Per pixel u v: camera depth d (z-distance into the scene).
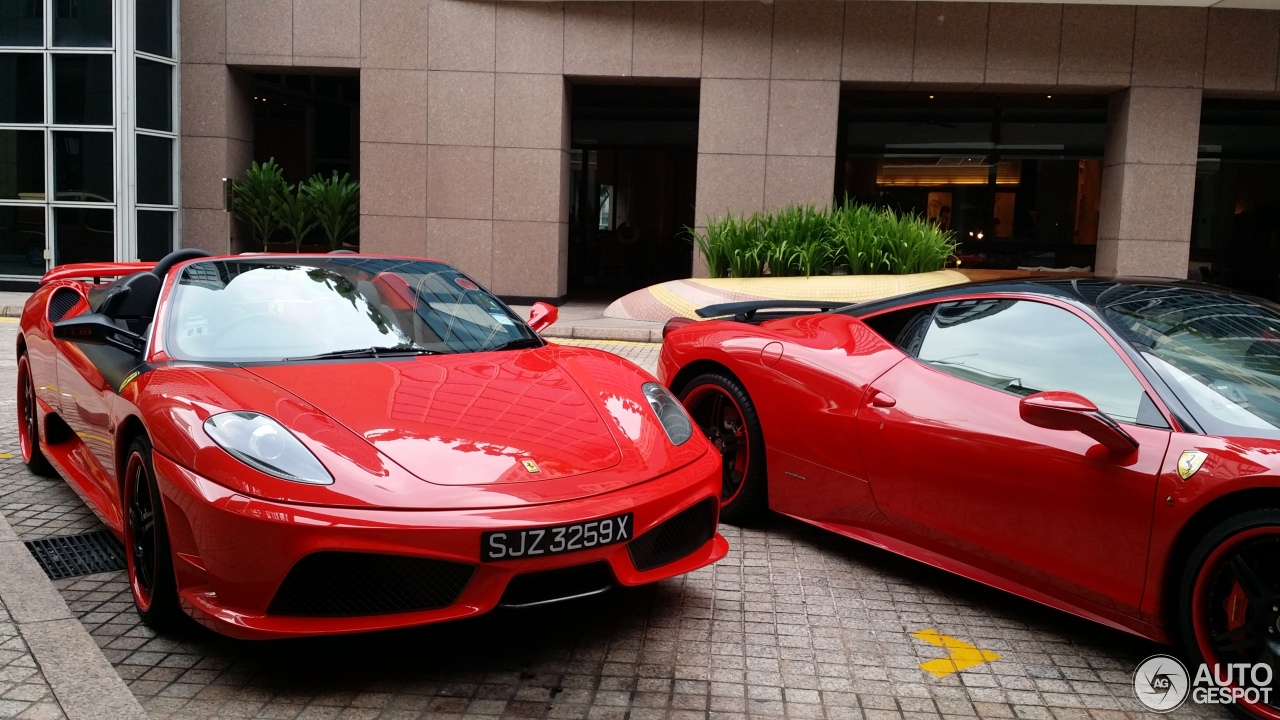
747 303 4.87
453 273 4.09
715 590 3.41
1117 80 14.81
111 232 15.07
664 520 2.80
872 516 3.53
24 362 4.80
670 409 3.28
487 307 3.86
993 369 3.24
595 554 2.64
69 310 4.50
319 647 2.86
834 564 3.71
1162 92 14.79
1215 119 17.42
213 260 3.80
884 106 17.83
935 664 2.84
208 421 2.66
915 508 3.33
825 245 12.40
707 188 15.33
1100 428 2.71
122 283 4.12
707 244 13.25
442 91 15.34
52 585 3.15
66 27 14.82
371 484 2.51
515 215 15.45
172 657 2.77
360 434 2.68
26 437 4.92
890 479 3.41
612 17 15.09
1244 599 2.49
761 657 2.86
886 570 3.66
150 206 15.29
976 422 3.13
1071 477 2.84
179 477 2.60
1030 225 17.62
